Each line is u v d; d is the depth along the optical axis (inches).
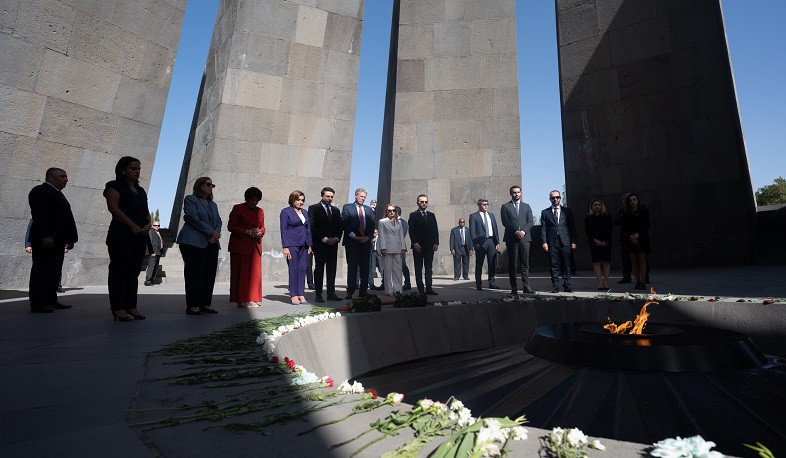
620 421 133.6
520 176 648.4
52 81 411.2
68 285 421.7
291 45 593.9
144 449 60.6
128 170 210.2
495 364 211.8
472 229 390.9
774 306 235.5
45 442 62.9
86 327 181.9
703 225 569.3
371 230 332.2
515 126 658.2
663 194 599.2
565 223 343.6
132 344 144.3
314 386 93.1
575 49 679.7
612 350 181.9
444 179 660.7
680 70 595.8
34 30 398.9
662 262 594.9
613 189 638.5
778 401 144.7
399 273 358.9
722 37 593.6
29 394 88.0
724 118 562.6
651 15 619.8
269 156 574.6
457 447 58.7
